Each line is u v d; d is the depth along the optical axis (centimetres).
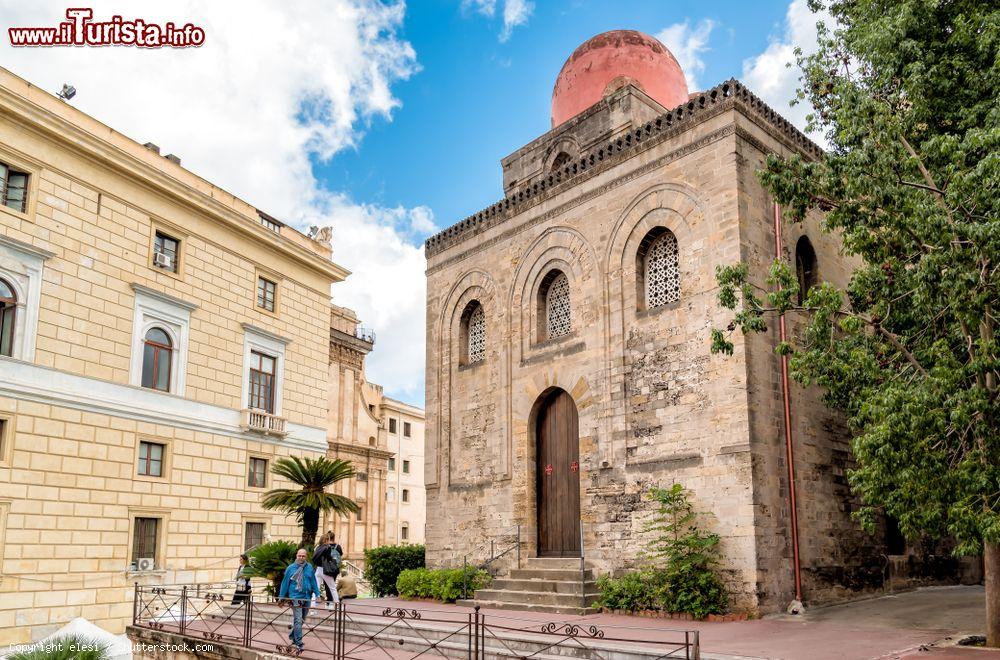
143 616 2133
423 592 2236
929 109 1485
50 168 2288
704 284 1855
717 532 1716
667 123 2009
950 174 1259
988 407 1200
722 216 1838
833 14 1758
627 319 2030
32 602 2095
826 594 1781
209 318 2781
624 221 2084
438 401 2631
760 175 1449
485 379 2461
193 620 1959
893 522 2114
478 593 2072
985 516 1144
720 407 1764
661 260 2020
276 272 3127
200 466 2667
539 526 2220
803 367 1405
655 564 1823
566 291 2283
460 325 2617
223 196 2980
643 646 1265
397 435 5809
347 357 4841
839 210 1366
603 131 2412
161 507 2500
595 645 1281
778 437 1772
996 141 1170
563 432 2208
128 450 2419
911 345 1473
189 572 2567
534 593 1927
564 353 2189
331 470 2244
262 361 3030
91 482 2291
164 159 2741
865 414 1323
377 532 4844
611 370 2039
